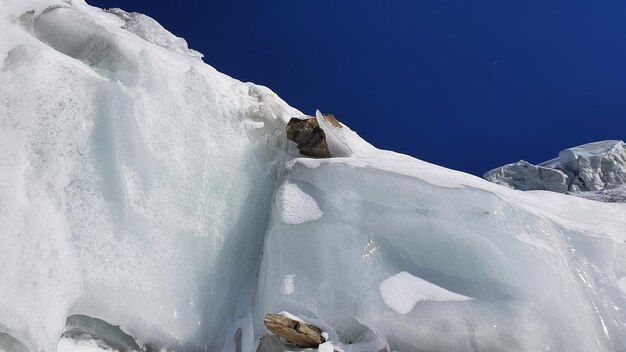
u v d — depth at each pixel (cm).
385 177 452
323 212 434
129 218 375
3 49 380
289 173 490
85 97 386
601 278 427
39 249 307
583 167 1556
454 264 405
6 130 338
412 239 420
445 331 354
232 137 497
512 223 429
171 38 651
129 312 351
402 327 356
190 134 456
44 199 330
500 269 393
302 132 546
